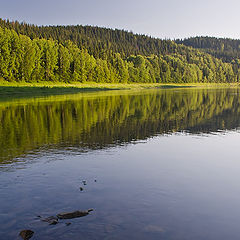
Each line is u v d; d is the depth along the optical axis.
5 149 14.94
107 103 42.12
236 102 46.66
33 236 6.37
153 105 40.28
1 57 76.75
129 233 6.54
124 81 131.38
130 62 150.00
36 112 30.92
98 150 14.75
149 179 10.30
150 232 6.61
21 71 83.69
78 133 19.50
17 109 33.56
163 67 164.50
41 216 7.31
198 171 11.35
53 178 10.27
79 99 49.75
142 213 7.55
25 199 8.38
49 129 21.02
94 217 7.26
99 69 116.56
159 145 16.11
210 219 7.32
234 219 7.35
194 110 34.66
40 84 87.94
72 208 7.79
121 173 10.93
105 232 6.56
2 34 78.62
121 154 13.93
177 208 7.91
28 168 11.51
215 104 42.91
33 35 135.62
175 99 52.41
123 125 23.08
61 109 33.84
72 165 11.95
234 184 9.91
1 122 24.25
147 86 130.62
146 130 20.97
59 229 6.65
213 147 15.69
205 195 8.89
